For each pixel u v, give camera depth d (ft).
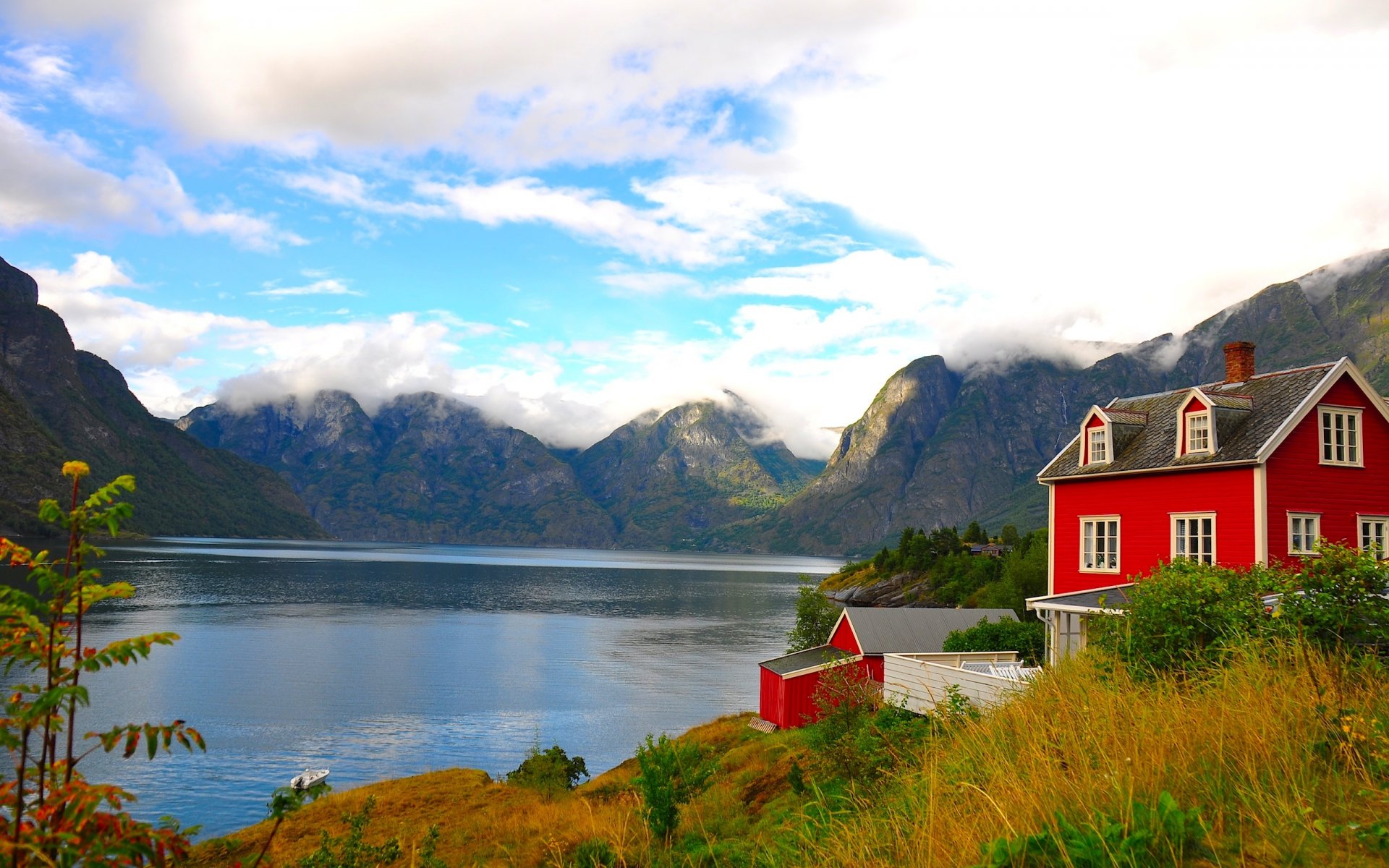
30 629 16.92
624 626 453.17
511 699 248.73
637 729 212.02
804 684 133.49
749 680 285.23
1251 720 26.99
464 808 106.22
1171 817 21.13
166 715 214.28
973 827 25.00
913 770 40.01
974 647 115.24
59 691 15.38
